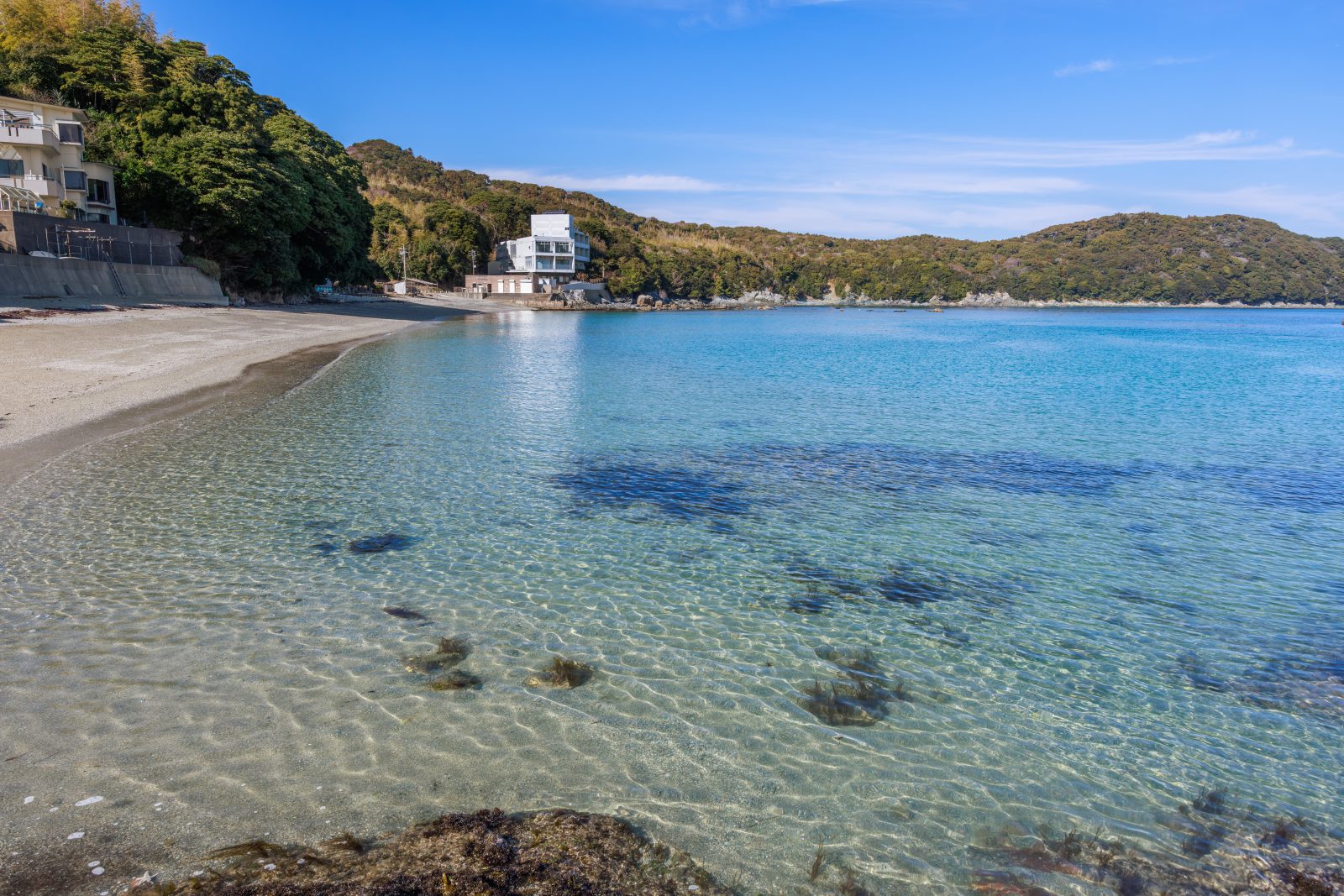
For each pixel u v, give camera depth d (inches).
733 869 215.0
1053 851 232.5
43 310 1482.5
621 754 272.2
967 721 309.6
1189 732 307.9
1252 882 222.5
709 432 905.5
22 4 2413.9
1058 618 416.5
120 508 542.6
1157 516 613.6
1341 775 281.4
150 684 307.6
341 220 3169.3
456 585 432.5
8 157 1934.1
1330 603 443.8
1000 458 811.4
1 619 362.0
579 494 631.8
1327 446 903.1
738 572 471.8
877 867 221.0
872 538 543.8
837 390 1327.5
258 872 198.8
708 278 6993.1
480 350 1883.6
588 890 195.5
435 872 197.9
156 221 2278.5
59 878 196.5
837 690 330.0
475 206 6284.5
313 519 538.9
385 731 278.8
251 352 1482.5
